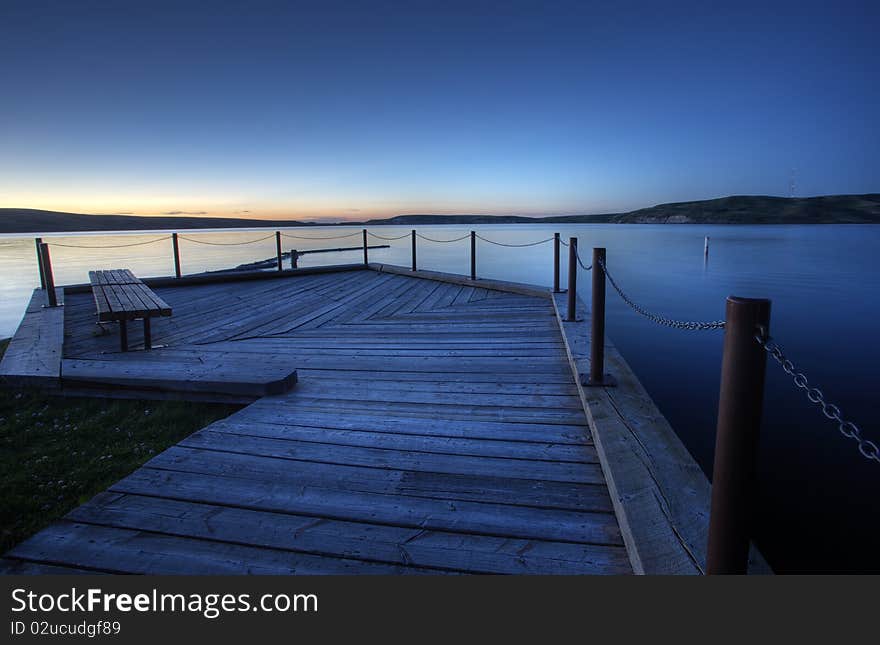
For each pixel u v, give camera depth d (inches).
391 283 408.8
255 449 118.5
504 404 144.6
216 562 79.9
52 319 257.3
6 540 91.0
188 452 117.4
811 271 1502.2
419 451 116.6
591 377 142.2
